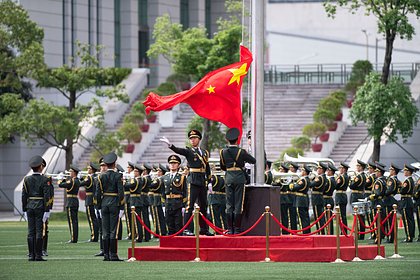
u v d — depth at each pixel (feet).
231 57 289.53
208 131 282.97
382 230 184.75
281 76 343.87
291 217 192.24
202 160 153.48
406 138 279.08
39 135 270.67
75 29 338.34
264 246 142.82
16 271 132.57
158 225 196.85
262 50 151.12
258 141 150.30
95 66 287.89
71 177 192.54
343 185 194.18
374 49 382.83
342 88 325.01
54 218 265.95
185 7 386.52
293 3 392.47
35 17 325.21
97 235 192.13
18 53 307.99
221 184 177.78
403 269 130.52
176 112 317.83
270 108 320.09
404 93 269.44
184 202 164.55
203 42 293.23
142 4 371.35
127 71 331.77
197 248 141.69
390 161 288.30
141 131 303.68
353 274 124.77
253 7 151.43
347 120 302.25
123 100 280.92
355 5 273.54
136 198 194.90
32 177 149.18
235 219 147.54
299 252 140.46
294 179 195.52
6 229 229.04
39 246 148.97
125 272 129.18
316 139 289.94
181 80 320.70
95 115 276.62
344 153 290.76
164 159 300.81
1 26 285.43
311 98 324.39
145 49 370.94
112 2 354.74
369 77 270.67
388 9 272.92
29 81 310.86
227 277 122.21
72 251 169.48
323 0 356.79
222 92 156.04
